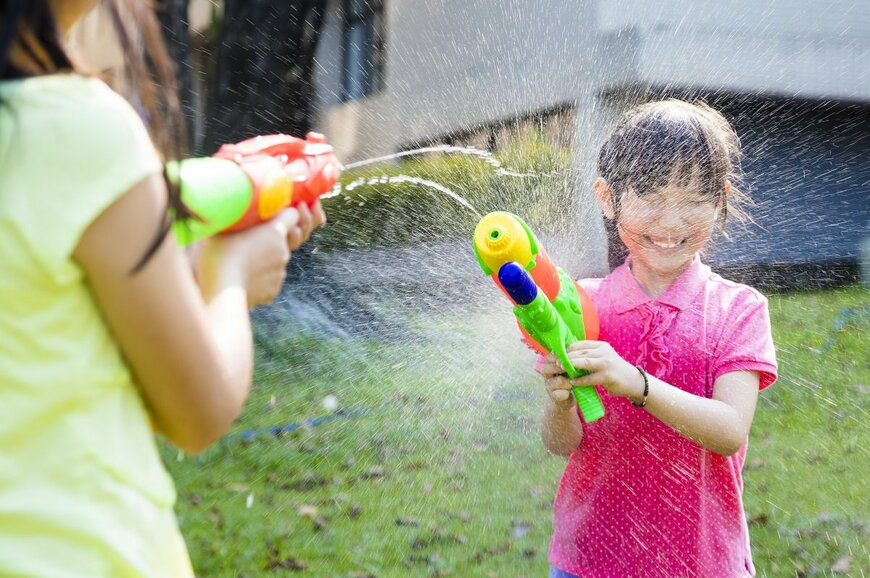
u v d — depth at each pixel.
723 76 5.70
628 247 1.88
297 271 4.71
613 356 1.64
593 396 1.66
